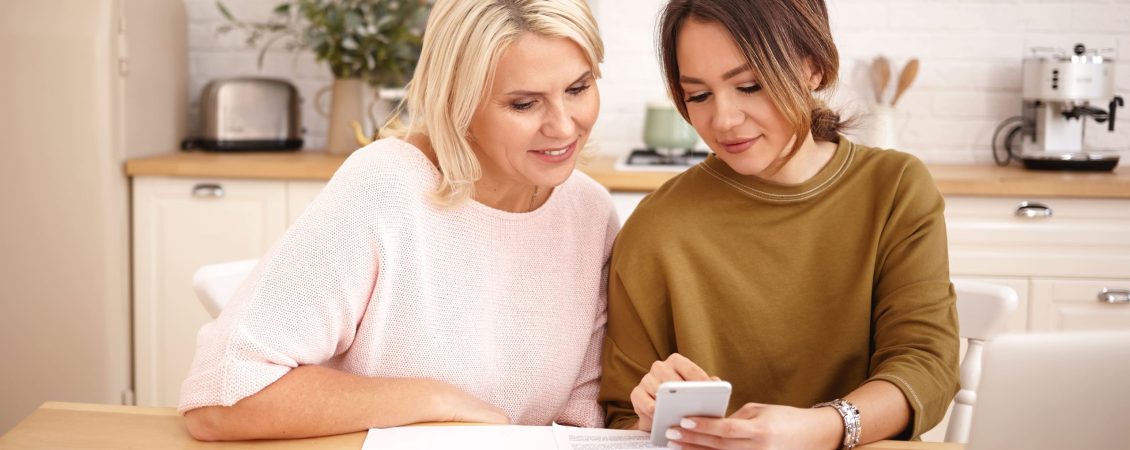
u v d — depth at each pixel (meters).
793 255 1.42
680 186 1.48
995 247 2.84
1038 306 2.84
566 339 1.42
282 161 3.03
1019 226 2.82
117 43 2.98
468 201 1.34
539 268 1.41
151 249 3.03
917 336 1.32
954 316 1.35
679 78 1.35
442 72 1.25
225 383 1.18
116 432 1.21
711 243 1.43
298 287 1.25
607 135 3.44
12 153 2.95
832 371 1.41
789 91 1.27
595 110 1.29
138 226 3.03
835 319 1.41
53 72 2.93
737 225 1.43
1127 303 2.81
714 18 1.25
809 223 1.42
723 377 1.44
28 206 2.97
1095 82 2.99
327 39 3.20
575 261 1.45
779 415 1.14
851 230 1.41
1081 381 0.90
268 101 3.34
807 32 1.29
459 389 1.30
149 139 3.17
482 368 1.37
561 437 1.19
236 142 3.31
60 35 2.92
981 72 3.31
